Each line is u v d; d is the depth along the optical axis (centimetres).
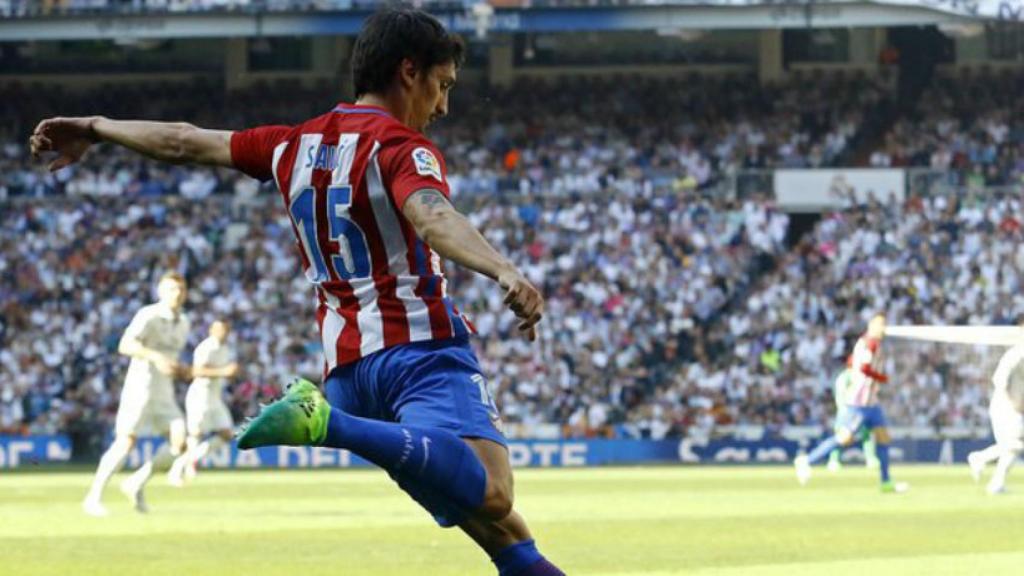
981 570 1636
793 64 7131
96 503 2633
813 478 4250
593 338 6103
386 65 852
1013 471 4797
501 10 6334
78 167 6706
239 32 6344
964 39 7038
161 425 2692
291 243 6381
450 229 761
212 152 886
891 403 5575
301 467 5438
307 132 854
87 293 6241
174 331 2688
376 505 2948
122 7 6359
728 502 3034
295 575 1578
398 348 831
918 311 6200
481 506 801
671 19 6291
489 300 6084
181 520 2497
